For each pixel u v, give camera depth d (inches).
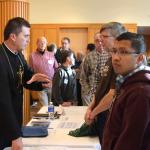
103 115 90.0
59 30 367.6
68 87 162.2
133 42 57.1
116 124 58.0
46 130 99.3
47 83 108.0
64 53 163.3
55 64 240.5
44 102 221.3
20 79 95.0
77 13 365.1
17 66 94.3
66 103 151.3
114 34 88.4
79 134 96.7
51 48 268.2
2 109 80.0
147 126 53.3
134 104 53.6
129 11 362.9
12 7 181.2
